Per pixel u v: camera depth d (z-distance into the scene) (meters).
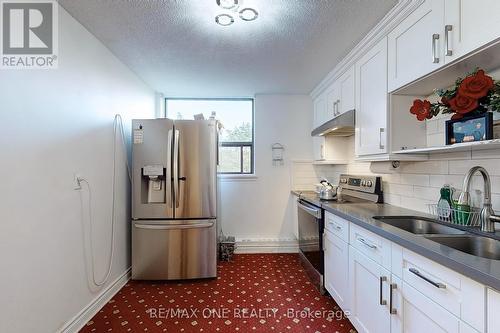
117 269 2.46
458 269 0.89
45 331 1.56
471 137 1.31
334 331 1.82
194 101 3.82
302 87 3.39
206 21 1.87
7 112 1.35
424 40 1.45
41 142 1.55
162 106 3.71
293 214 3.61
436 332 1.02
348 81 2.46
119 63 2.53
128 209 2.70
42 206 1.55
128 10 1.74
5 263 1.31
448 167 1.69
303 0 1.63
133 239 2.63
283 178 3.71
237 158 3.79
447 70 1.38
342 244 1.93
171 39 2.13
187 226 2.62
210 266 2.68
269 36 2.07
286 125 3.71
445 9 1.30
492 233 1.30
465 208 1.46
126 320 1.97
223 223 3.65
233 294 2.38
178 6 1.69
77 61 1.88
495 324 0.78
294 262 3.22
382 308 1.40
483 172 1.35
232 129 3.82
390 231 1.31
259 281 2.66
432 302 1.04
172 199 2.62
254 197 3.68
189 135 2.66
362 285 1.63
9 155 1.35
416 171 1.97
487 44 1.10
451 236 1.28
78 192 1.88
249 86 3.35
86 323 1.93
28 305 1.44
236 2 1.61
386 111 1.82
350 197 2.77
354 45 2.22
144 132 2.63
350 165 3.09
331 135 3.09
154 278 2.63
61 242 1.70
